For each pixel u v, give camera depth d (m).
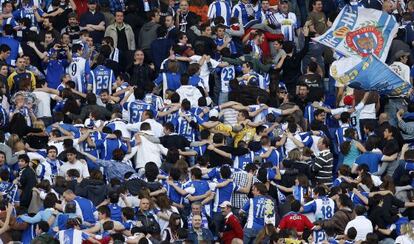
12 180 73.44
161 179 74.12
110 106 80.12
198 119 79.31
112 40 84.75
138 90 80.62
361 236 72.31
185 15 87.81
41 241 68.00
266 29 86.50
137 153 76.56
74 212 70.12
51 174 73.94
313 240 71.81
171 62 82.38
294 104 80.94
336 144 80.50
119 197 71.81
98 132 76.56
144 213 71.12
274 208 73.31
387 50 84.81
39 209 71.69
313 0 89.44
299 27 90.75
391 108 83.62
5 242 70.25
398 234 74.19
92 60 83.44
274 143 78.00
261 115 80.12
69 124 77.75
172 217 70.81
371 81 83.56
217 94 83.69
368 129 81.00
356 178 77.69
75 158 74.12
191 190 73.81
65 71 82.88
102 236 69.25
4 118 77.06
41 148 76.56
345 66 84.12
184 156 77.12
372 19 85.31
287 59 85.56
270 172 75.81
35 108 79.25
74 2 88.56
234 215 73.44
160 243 69.50
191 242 69.62
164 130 77.88
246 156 76.94
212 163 76.81
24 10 86.94
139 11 88.00
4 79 79.88
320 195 73.88
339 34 85.19
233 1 90.00
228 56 84.62
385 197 74.62
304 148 77.75
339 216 73.06
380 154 78.12
